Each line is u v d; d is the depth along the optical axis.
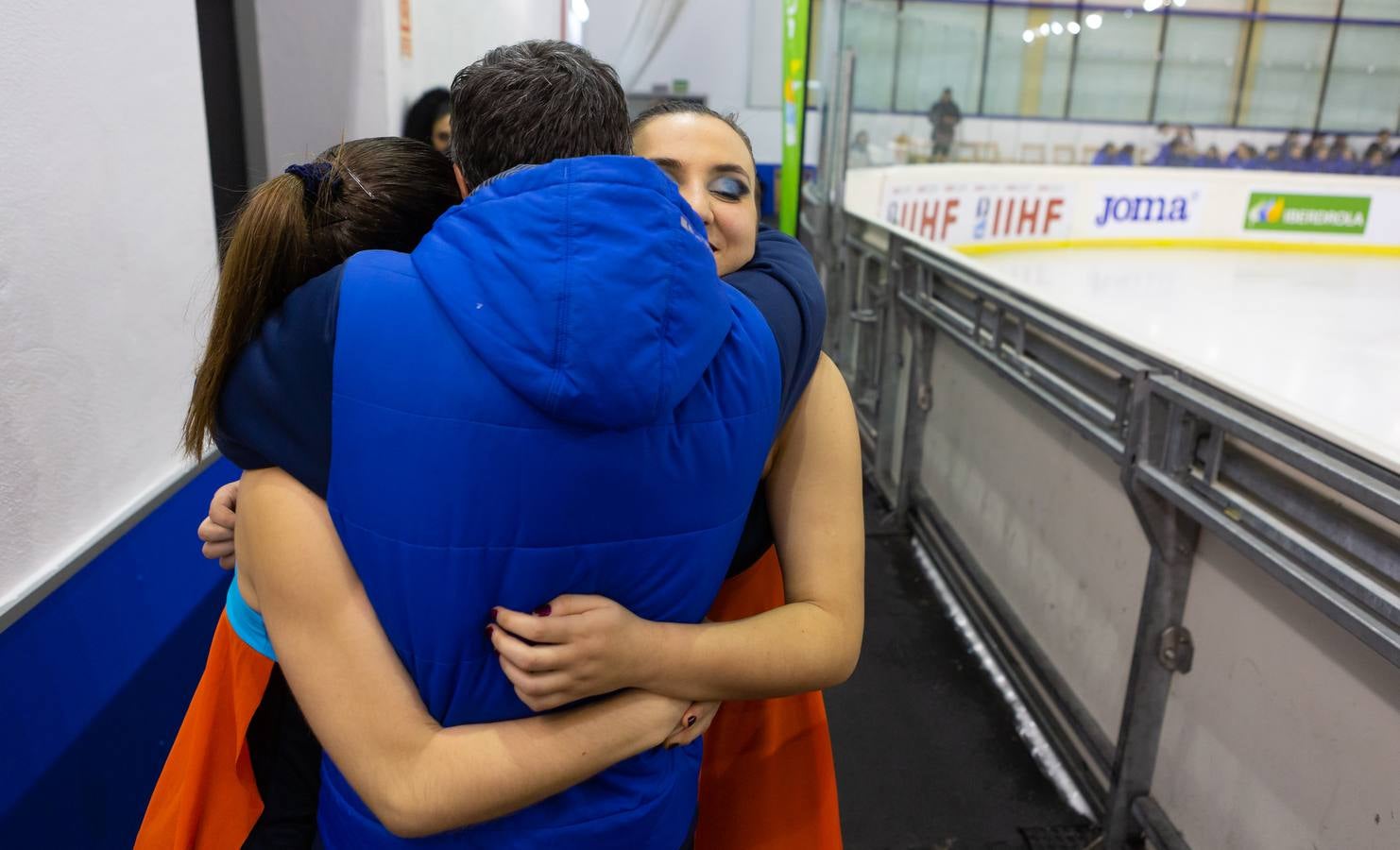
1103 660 1.79
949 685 2.21
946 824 1.76
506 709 0.62
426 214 0.69
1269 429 1.17
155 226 1.31
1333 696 1.17
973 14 9.98
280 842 0.79
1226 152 10.05
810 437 0.77
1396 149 9.44
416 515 0.56
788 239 0.85
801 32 3.97
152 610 1.27
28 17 1.00
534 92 0.60
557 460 0.56
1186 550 1.49
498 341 0.53
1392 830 1.07
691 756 0.74
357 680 0.60
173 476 1.39
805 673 0.70
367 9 2.28
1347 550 1.07
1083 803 1.82
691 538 0.63
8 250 0.96
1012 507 2.28
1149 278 6.54
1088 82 9.89
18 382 0.98
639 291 0.53
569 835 0.65
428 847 0.64
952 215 6.31
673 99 0.80
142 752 1.23
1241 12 9.48
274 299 0.62
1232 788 1.38
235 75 2.25
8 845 0.93
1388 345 4.65
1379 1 9.18
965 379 2.65
